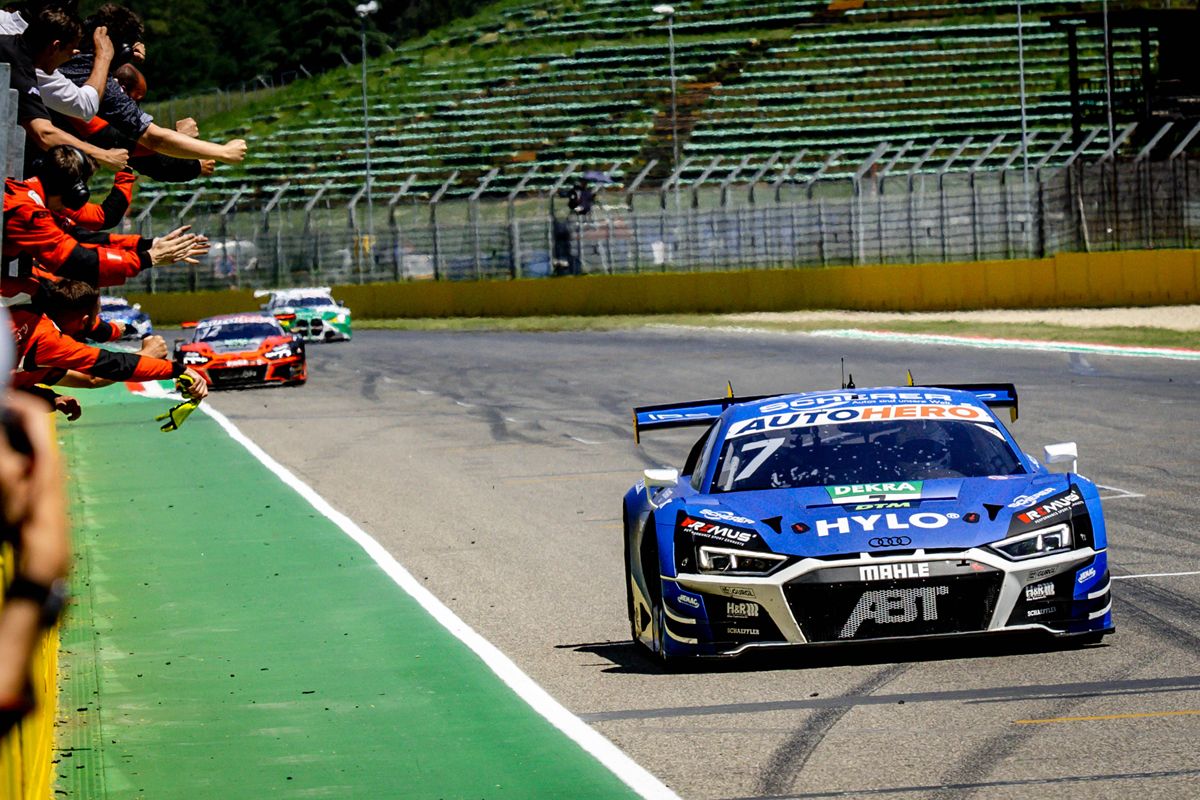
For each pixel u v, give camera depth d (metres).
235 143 29.55
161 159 29.33
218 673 30.39
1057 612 27.45
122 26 28.91
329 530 49.19
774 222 186.88
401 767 22.94
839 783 20.86
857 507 28.41
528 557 44.16
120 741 25.16
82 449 74.38
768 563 27.20
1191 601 33.53
